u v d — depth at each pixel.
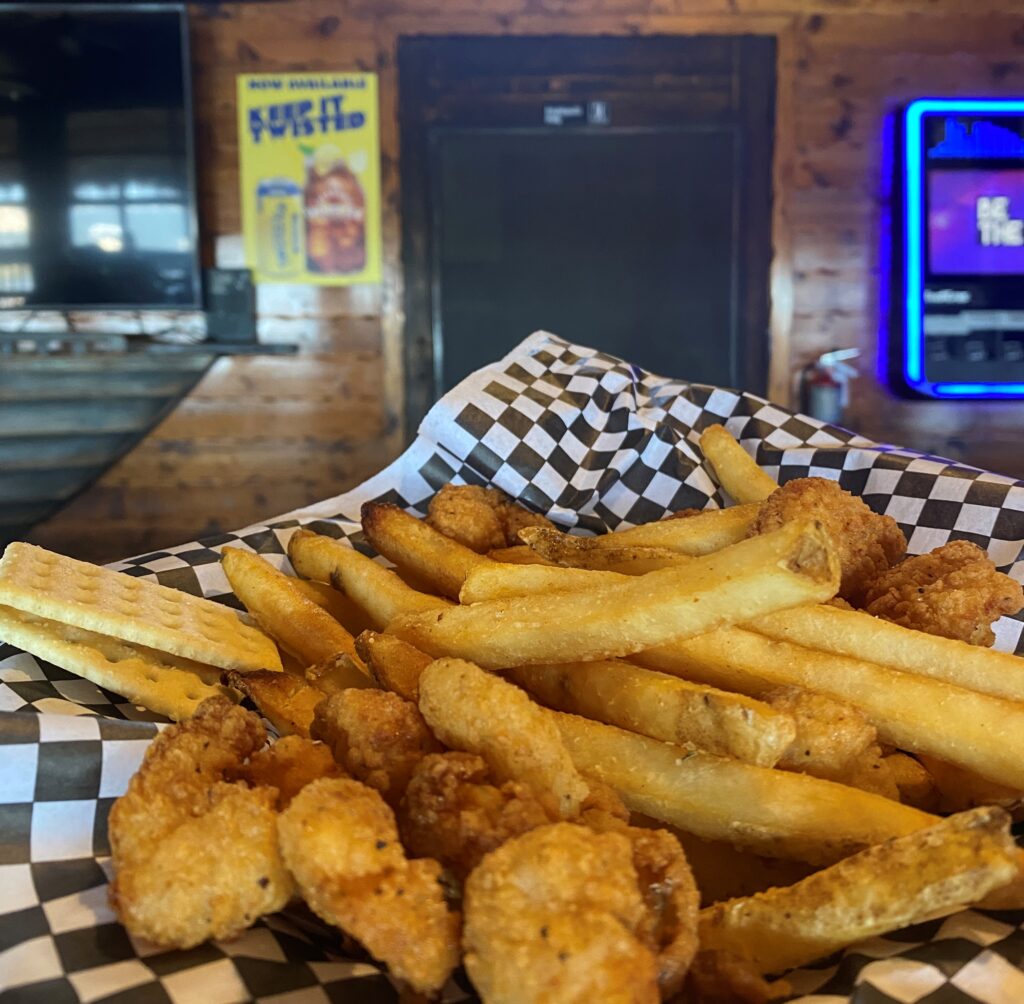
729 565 0.68
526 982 0.49
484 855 0.56
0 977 0.55
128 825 0.62
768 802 0.67
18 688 0.82
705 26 2.93
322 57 2.95
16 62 2.83
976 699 0.73
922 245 2.99
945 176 2.97
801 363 3.11
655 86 2.96
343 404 3.12
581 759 0.74
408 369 3.08
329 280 3.05
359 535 1.25
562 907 0.52
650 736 0.73
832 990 0.58
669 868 0.59
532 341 1.51
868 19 2.98
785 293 3.05
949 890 0.54
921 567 0.95
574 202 2.99
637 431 1.37
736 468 1.25
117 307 2.96
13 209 2.90
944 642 0.77
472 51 2.94
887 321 3.11
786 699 0.74
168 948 0.58
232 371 3.10
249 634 0.98
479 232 3.01
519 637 0.77
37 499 3.06
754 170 3.00
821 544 0.65
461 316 3.04
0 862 0.65
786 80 2.96
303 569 1.08
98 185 2.90
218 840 0.60
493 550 1.13
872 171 3.04
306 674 0.86
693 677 0.80
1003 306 3.02
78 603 0.88
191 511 3.16
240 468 3.15
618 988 0.49
